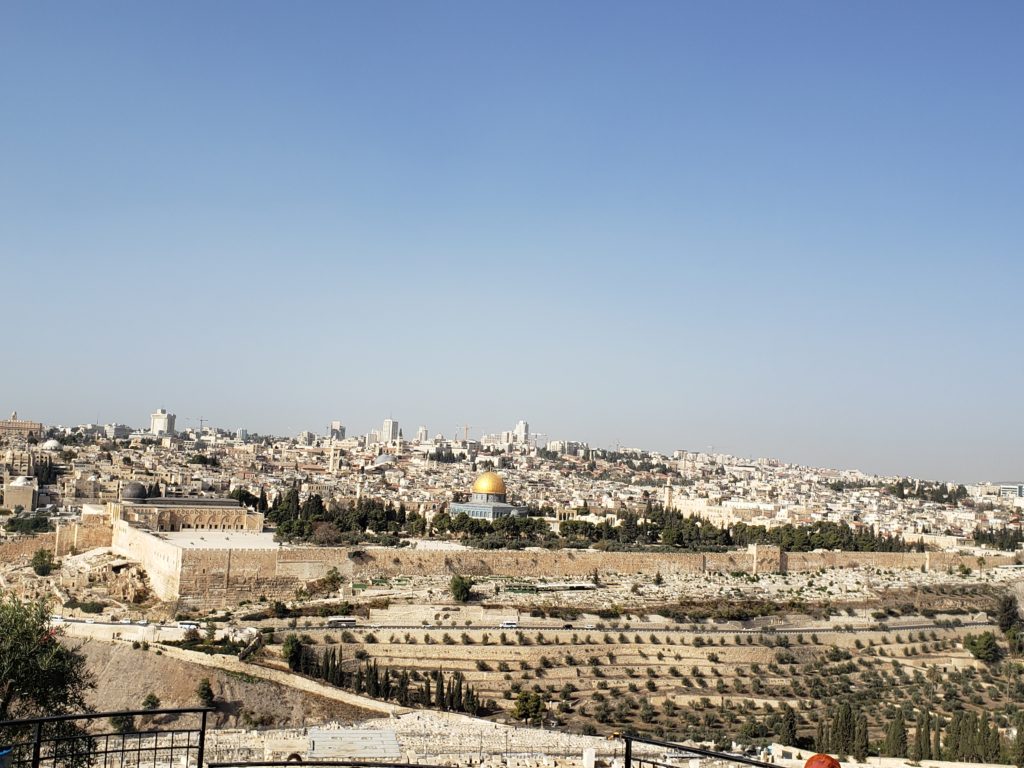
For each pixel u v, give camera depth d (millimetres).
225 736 161000
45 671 99125
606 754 158875
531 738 172250
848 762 172625
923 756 179750
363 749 148125
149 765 134125
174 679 194125
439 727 179125
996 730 188875
